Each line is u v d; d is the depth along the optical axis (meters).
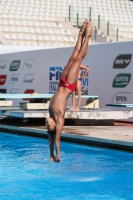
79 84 20.75
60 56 27.62
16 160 14.16
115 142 15.42
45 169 12.80
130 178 11.71
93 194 10.13
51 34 43.44
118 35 45.31
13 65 32.97
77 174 12.17
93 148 16.16
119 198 9.80
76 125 21.52
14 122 22.92
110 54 24.61
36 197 9.86
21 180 11.48
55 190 10.48
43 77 29.39
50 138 9.60
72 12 46.09
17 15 45.56
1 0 49.06
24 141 18.20
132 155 14.77
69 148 16.20
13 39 41.00
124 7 56.03
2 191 10.40
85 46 9.54
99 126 21.11
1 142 17.94
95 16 47.50
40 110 21.80
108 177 11.81
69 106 25.95
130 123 23.48
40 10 49.28
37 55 30.02
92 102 22.58
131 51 23.33
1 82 34.72
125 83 23.70
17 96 21.64
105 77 24.92
